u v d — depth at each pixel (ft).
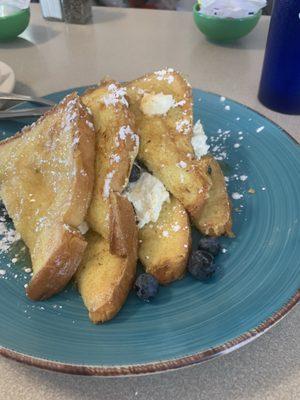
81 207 0.65
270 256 0.67
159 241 0.69
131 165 0.69
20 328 0.58
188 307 0.61
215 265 0.66
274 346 0.60
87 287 0.63
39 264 0.64
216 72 1.25
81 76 1.26
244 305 0.59
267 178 0.81
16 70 1.30
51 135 0.74
